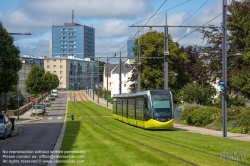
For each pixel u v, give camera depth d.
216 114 36.66
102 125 40.47
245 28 36.28
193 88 46.44
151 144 20.56
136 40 65.38
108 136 26.16
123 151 17.19
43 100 97.44
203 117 37.97
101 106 89.38
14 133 33.28
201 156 15.59
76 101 107.75
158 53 62.81
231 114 33.28
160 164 13.41
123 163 13.64
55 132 33.72
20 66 35.03
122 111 45.56
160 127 32.81
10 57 33.75
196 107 41.97
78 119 52.97
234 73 38.44
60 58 157.75
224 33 26.42
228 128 31.59
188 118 40.62
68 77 158.88
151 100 33.62
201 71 45.09
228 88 40.38
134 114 38.44
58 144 20.91
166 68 37.62
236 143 21.45
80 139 23.77
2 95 42.75
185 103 46.22
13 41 34.62
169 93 34.28
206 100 45.88
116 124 42.38
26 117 61.22
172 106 33.69
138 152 16.78
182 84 65.31
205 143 21.36
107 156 15.54
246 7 37.88
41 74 72.50
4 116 28.97
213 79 45.25
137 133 29.52
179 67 64.69
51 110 78.19
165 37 36.59
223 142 22.05
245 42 36.69
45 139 26.33
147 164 13.41
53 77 119.62
